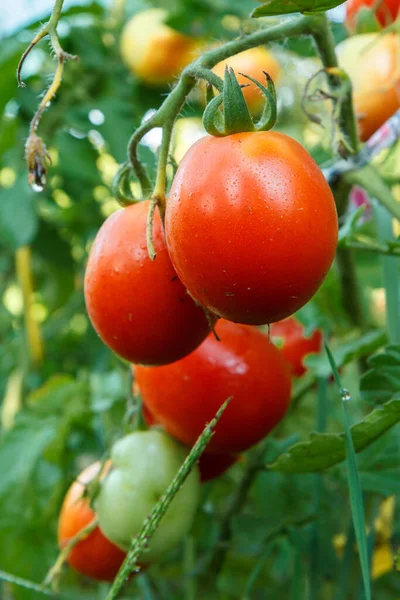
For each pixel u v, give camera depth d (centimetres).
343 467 60
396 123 57
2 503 75
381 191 57
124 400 77
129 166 48
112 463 55
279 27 49
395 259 58
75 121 86
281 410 54
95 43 94
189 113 90
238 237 41
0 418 110
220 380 52
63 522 59
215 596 73
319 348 67
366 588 46
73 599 84
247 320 43
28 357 104
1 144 87
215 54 47
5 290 121
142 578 66
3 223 85
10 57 80
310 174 42
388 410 47
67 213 106
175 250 43
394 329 58
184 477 45
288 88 77
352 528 59
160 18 89
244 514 65
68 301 111
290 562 81
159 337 47
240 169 42
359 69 62
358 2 65
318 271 42
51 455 78
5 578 56
